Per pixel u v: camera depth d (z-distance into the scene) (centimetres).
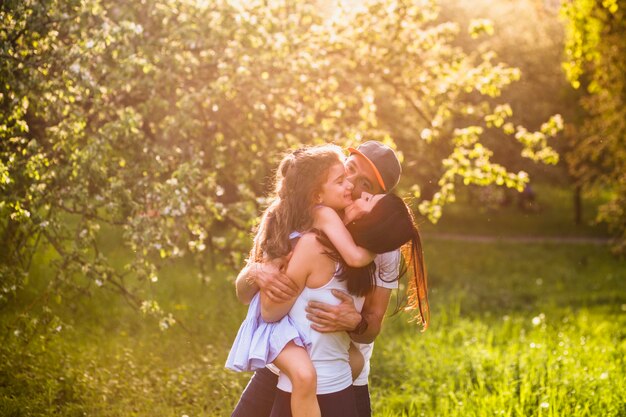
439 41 900
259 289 383
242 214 729
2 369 633
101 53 614
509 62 2828
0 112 560
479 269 2186
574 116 2659
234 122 778
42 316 680
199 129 704
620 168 1728
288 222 363
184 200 613
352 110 876
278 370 368
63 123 591
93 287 988
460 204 3694
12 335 690
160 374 711
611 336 1194
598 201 3909
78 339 840
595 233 3111
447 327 1155
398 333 1098
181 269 1329
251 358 364
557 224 3325
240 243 834
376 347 941
